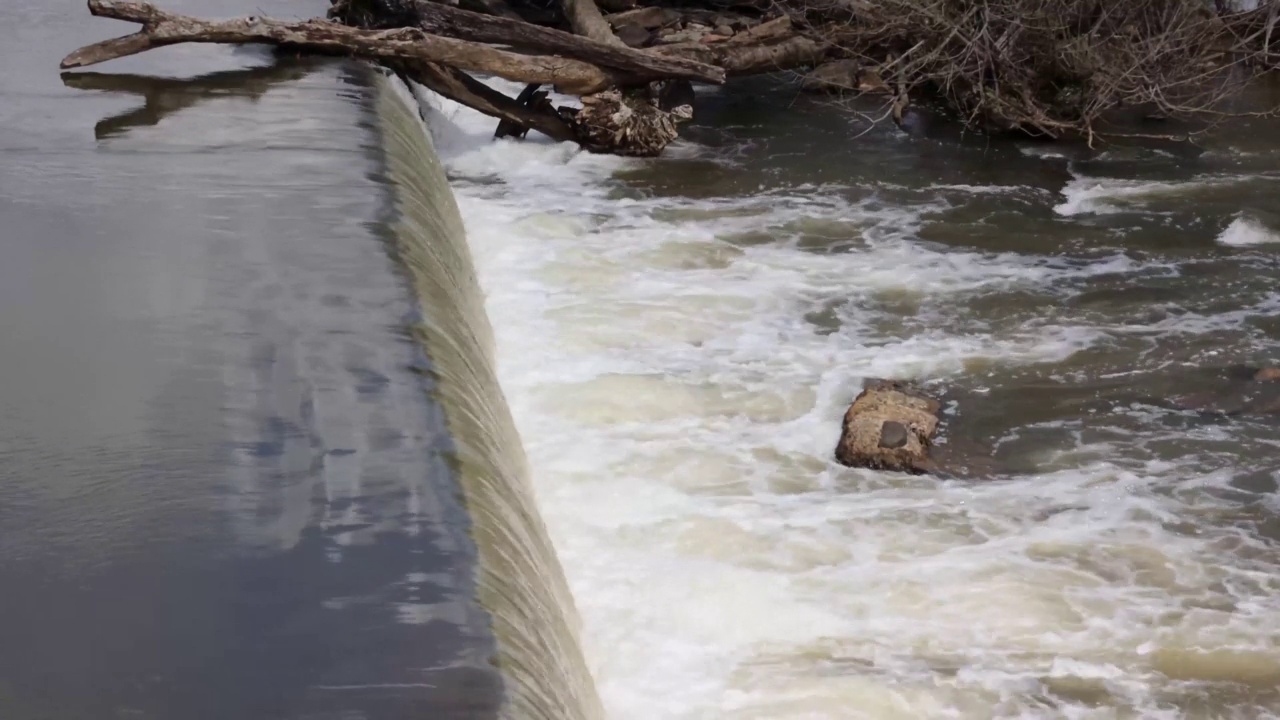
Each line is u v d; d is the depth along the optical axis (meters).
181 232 7.52
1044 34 14.44
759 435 7.79
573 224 11.21
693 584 6.36
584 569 6.46
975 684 5.74
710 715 5.54
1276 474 7.46
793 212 11.68
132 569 4.42
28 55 12.31
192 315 6.41
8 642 4.04
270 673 3.95
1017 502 7.15
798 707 5.58
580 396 8.12
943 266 10.45
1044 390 8.42
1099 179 12.77
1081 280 10.21
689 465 7.42
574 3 14.59
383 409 5.57
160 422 5.37
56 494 4.83
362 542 4.63
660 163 12.98
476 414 5.96
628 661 5.84
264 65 11.95
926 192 12.31
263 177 8.61
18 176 8.44
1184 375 8.62
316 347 6.11
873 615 6.18
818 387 8.38
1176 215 11.73
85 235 7.41
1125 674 5.84
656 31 16.12
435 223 8.65
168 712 3.78
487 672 3.99
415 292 6.87
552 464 7.38
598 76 12.77
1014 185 12.57
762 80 16.22
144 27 11.66
